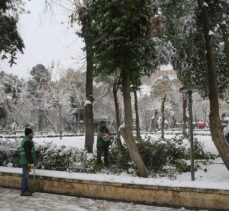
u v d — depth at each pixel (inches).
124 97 415.8
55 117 2333.9
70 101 2130.9
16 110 2353.6
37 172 420.2
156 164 461.1
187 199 327.3
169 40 510.9
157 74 1496.1
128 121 412.5
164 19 448.8
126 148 481.4
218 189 315.9
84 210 322.0
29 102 2288.4
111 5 396.5
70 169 451.5
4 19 597.0
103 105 2042.3
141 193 346.3
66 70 2103.8
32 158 386.9
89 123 687.7
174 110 2290.8
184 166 464.4
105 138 488.7
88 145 680.4
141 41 413.4
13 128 2135.8
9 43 610.9
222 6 439.8
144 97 2292.1
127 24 398.6
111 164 483.5
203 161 522.0
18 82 2263.8
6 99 1907.0
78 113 2198.6
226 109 2107.5
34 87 2310.5
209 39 411.5
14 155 503.8
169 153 502.0
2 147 520.1
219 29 493.0
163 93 1445.6
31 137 393.4
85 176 388.8
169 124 2554.1
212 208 317.4
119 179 367.2
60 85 2095.2
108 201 358.6
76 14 609.9
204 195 320.8
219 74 608.7
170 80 1520.7
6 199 365.1
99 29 409.7
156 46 514.3
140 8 405.4
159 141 507.5
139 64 422.9
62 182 388.5
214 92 402.9
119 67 406.9
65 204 345.1
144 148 464.1
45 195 386.3
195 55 548.4
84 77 2089.1
